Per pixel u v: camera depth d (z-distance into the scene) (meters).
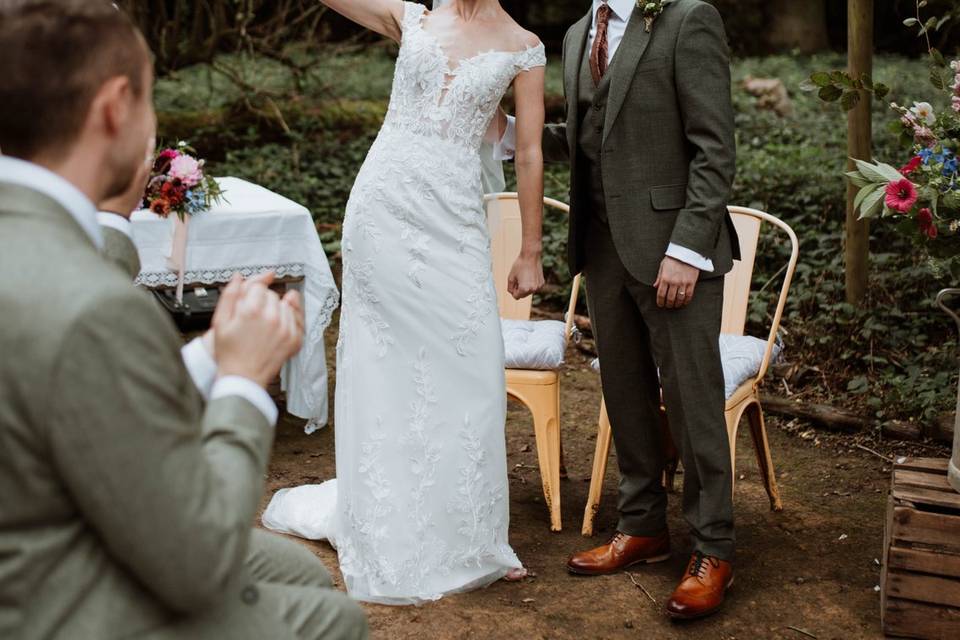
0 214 1.13
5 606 1.09
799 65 12.33
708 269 2.64
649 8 2.62
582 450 4.02
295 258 3.88
